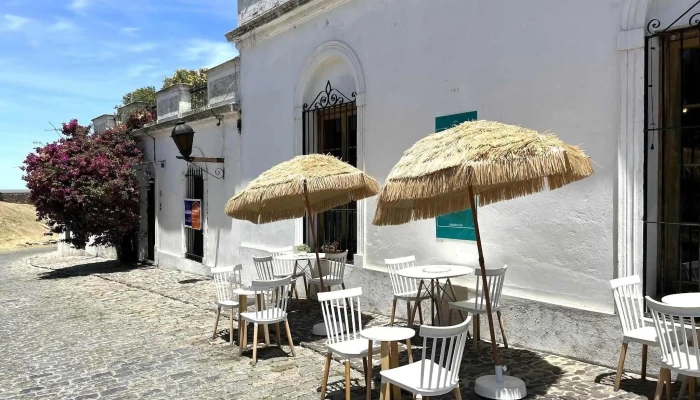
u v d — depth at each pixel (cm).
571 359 532
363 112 785
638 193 483
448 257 670
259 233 1034
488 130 412
